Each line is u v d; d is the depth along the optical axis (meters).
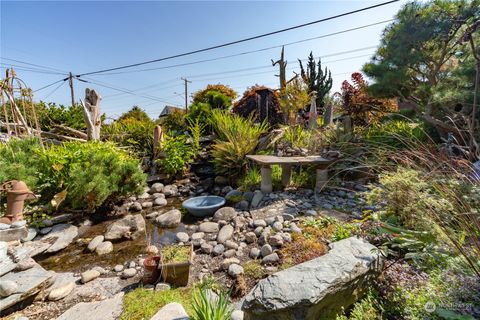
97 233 3.06
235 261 2.13
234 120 5.30
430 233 1.39
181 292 1.79
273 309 1.17
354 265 1.37
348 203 3.28
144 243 2.76
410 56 4.20
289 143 5.08
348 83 6.08
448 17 3.83
